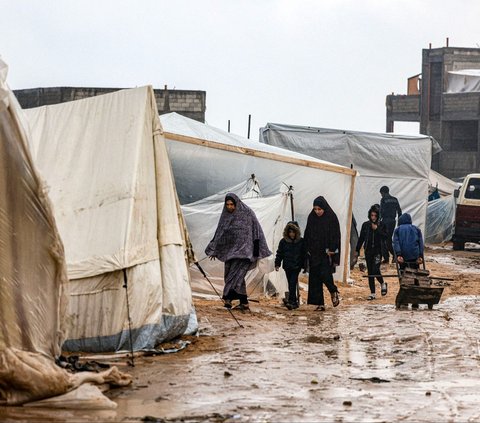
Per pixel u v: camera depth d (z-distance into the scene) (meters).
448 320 17.11
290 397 10.05
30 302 10.41
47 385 9.36
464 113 60.06
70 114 14.45
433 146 37.44
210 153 23.02
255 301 19.86
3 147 10.29
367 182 36.25
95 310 13.13
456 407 9.65
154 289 13.14
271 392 10.31
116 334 12.98
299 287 21.23
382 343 14.23
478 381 11.18
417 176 36.53
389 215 32.66
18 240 10.37
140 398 9.90
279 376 11.32
